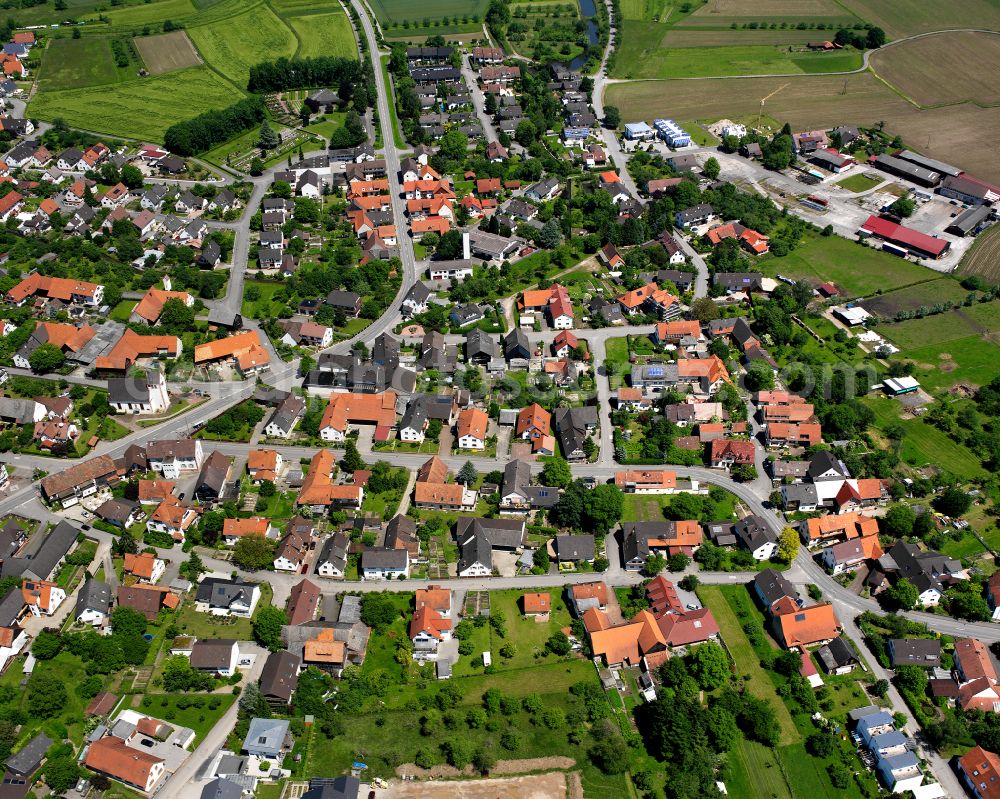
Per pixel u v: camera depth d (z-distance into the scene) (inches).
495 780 6008.9
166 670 6560.0
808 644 6840.6
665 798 5905.5
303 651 6678.2
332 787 5733.3
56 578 7283.5
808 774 6063.0
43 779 5885.8
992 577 7239.2
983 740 6190.9
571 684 6604.3
